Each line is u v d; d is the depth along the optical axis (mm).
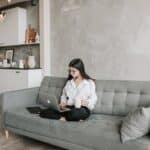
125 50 2980
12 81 4016
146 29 2781
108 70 3160
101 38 3188
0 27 4410
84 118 2395
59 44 3695
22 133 2686
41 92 3248
